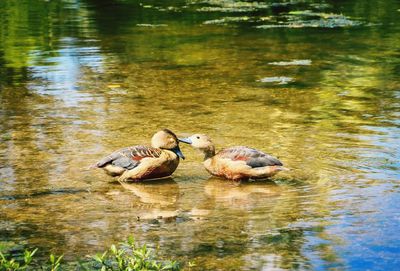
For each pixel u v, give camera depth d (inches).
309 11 1232.8
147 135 524.4
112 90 682.2
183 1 1376.7
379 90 679.1
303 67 789.9
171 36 1000.2
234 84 707.4
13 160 468.4
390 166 454.6
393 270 309.3
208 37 991.0
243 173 435.5
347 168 451.8
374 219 367.6
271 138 517.0
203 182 439.5
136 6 1311.5
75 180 435.5
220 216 376.5
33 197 405.4
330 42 947.3
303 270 309.4
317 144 501.4
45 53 882.1
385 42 944.9
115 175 442.3
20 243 340.8
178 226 362.0
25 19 1168.8
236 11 1243.2
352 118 574.6
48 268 313.6
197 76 746.8
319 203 393.1
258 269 310.2
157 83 714.2
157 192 419.8
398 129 538.9
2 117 581.3
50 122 565.0
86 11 1255.5
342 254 325.4
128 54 871.7
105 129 542.9
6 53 884.6
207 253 327.6
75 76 749.9
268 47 912.9
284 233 350.9
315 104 623.2
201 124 556.4
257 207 389.4
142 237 347.6
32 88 694.5
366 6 1296.8
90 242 342.3
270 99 643.5
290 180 434.3
